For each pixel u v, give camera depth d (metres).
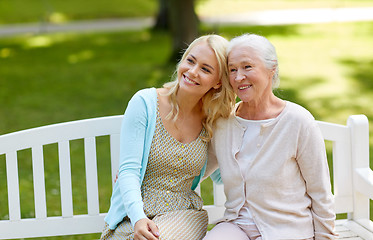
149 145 2.93
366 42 13.56
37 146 3.21
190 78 2.93
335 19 17.48
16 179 3.21
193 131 3.05
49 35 16.88
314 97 8.98
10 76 11.30
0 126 7.88
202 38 2.99
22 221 3.22
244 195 2.90
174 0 11.87
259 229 2.85
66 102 9.21
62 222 3.26
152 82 10.41
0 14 21.73
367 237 3.23
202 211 3.07
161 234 2.81
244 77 2.86
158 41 15.09
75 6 23.27
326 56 12.21
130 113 2.95
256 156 2.87
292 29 15.91
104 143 7.09
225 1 23.41
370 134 7.08
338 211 3.47
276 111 2.91
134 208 2.76
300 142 2.83
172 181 2.99
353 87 9.57
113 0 24.33
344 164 3.45
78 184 5.65
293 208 2.86
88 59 12.91
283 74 10.65
